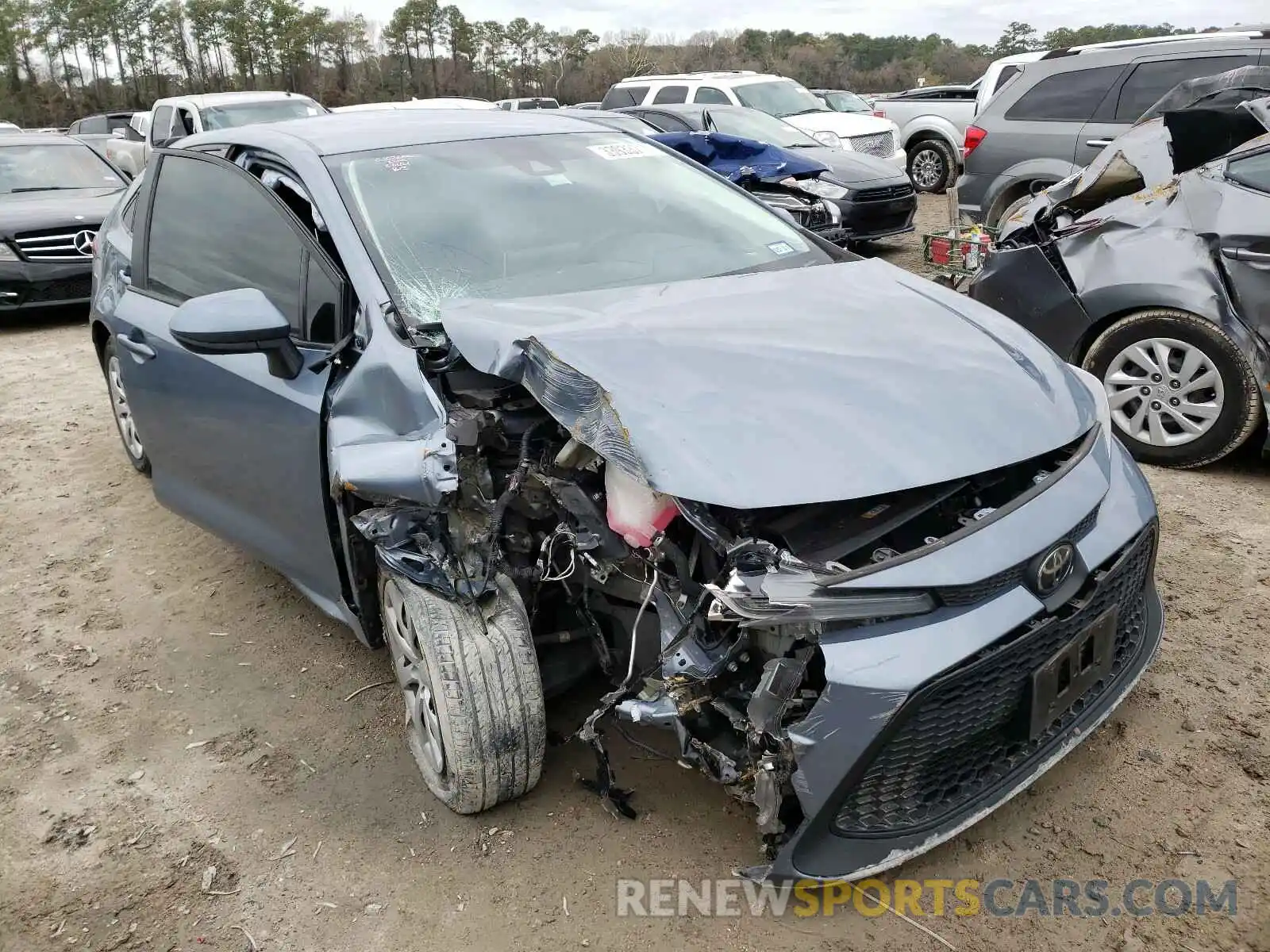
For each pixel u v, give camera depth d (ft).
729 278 10.28
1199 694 9.84
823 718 6.64
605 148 12.57
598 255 10.65
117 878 8.38
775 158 32.04
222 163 12.11
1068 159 26.20
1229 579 12.01
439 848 8.46
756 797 6.88
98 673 11.56
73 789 9.54
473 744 8.05
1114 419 15.72
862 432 7.32
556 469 8.16
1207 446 14.82
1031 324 16.37
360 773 9.54
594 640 8.76
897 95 56.70
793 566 6.72
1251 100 16.69
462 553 8.23
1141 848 8.01
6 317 32.63
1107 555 7.68
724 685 7.34
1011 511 7.34
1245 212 14.01
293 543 10.56
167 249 13.00
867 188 32.22
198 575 13.87
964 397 7.91
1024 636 7.02
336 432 9.04
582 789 8.98
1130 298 15.05
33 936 7.82
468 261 10.07
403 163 11.05
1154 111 19.86
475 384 8.82
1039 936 7.29
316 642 12.00
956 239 19.33
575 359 7.83
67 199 32.04
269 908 7.97
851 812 6.98
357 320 9.48
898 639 6.68
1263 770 8.75
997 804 7.44
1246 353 14.10
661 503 7.40
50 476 17.85
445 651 8.01
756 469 6.92
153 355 12.26
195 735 10.30
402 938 7.59
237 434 10.82
